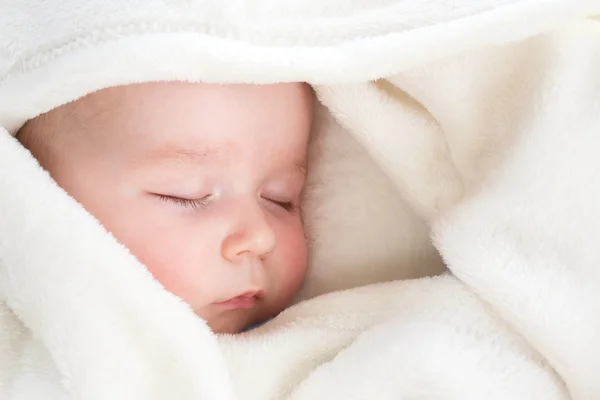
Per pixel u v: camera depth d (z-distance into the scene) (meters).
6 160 0.49
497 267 0.50
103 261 0.48
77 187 0.52
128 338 0.48
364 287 0.54
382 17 0.50
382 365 0.50
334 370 0.50
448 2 0.50
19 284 0.48
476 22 0.50
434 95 0.53
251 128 0.53
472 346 0.50
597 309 0.49
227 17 0.50
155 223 0.52
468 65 0.53
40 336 0.47
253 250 0.53
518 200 0.51
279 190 0.55
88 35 0.50
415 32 0.50
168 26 0.49
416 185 0.55
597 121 0.50
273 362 0.51
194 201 0.52
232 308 0.53
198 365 0.48
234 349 0.51
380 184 0.57
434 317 0.51
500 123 0.53
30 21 0.51
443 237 0.52
